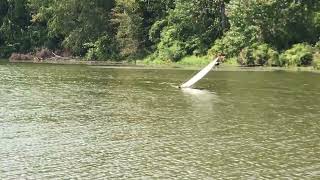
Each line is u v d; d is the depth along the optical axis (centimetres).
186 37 7375
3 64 6988
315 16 6706
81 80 4666
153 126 2536
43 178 1725
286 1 6612
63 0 8106
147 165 1875
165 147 2123
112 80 4662
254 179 1723
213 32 7238
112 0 8238
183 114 2864
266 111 2964
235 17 6750
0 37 8881
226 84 4281
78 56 8250
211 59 6819
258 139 2270
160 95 3625
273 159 1955
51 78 4853
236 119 2722
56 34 8394
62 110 2994
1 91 3803
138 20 7706
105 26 8131
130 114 2861
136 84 4312
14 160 1928
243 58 6444
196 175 1762
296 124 2594
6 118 2736
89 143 2191
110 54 7881
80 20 8144
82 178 1728
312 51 6288
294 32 6700
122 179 1719
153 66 6606
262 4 6575
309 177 1742
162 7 7881
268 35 6662
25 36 8738
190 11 7206
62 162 1909
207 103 3253
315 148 2116
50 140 2242
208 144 2177
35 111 2955
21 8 8919
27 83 4375
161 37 7519
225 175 1762
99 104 3212
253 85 4206
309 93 3709
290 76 4994
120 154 2019
